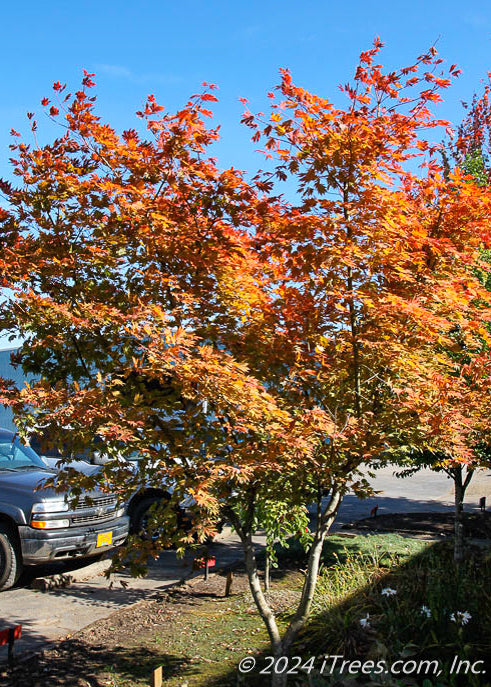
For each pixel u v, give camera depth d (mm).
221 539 9852
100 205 4305
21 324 4152
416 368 4051
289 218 4121
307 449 3801
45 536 7258
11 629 4684
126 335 4078
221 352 3799
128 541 4109
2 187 4395
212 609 6242
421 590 5582
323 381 4273
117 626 5766
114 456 4090
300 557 8156
